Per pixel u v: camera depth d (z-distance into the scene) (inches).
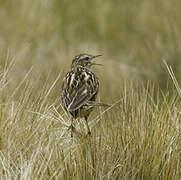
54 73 524.7
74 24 974.4
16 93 499.8
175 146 408.5
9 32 909.8
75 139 439.8
